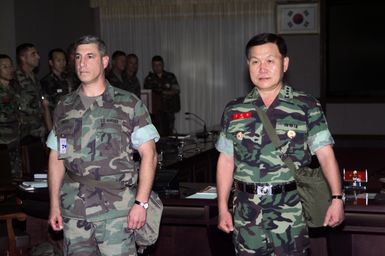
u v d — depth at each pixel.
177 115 11.44
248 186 2.82
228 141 2.91
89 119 3.04
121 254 3.03
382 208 3.39
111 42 11.51
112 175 3.02
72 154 3.02
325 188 2.81
